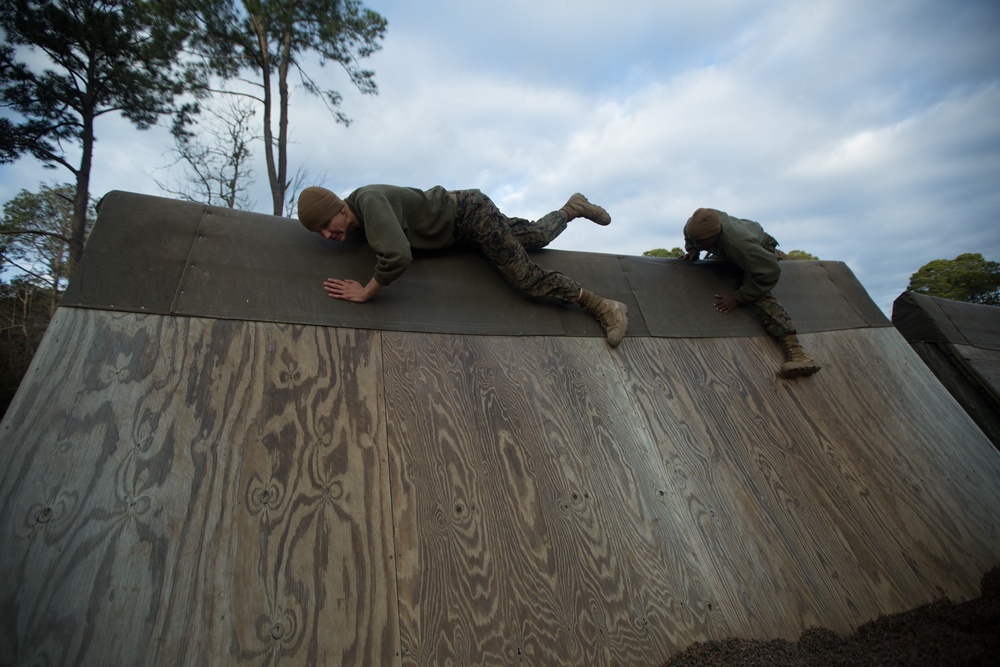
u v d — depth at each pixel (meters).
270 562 1.82
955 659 1.90
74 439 1.84
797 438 3.17
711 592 2.33
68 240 11.73
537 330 3.07
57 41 11.17
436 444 2.35
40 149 11.55
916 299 4.93
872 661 2.00
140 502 1.80
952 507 3.06
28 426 1.82
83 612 1.55
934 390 3.80
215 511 1.86
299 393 2.26
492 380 2.72
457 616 1.92
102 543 1.68
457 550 2.08
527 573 2.12
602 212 3.76
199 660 1.58
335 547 1.92
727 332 3.65
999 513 3.12
